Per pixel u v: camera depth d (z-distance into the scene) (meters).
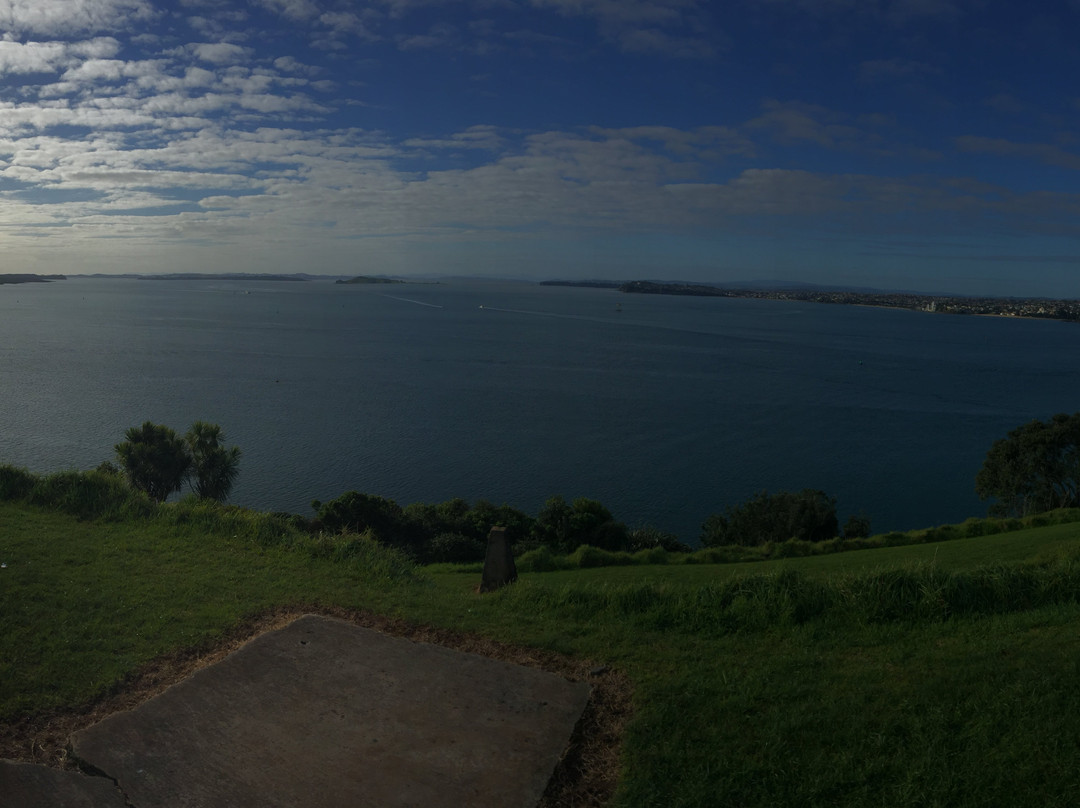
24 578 7.17
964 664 5.78
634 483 59.31
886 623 7.05
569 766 4.64
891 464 66.81
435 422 79.69
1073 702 5.00
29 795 4.11
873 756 4.59
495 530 9.63
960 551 19.28
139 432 32.72
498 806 4.21
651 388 105.38
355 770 4.50
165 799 4.17
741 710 5.19
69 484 10.57
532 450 68.62
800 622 7.16
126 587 7.17
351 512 31.58
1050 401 99.31
